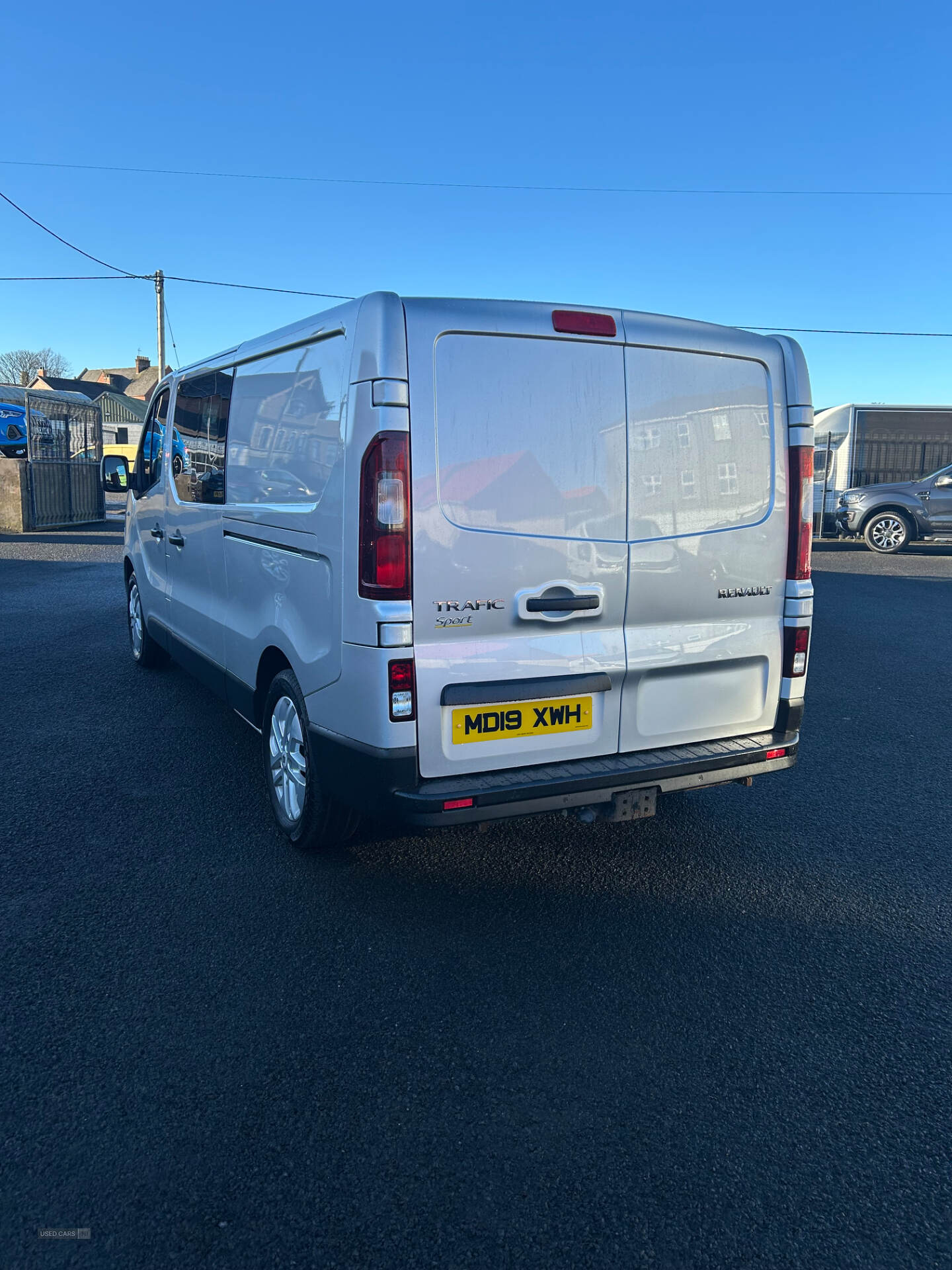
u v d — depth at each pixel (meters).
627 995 3.05
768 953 3.34
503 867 4.01
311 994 3.01
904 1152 2.38
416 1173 2.27
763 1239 2.10
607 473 3.42
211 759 5.25
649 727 3.68
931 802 4.89
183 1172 2.25
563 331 3.30
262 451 4.12
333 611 3.37
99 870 3.86
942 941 3.44
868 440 20.19
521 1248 2.06
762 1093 2.59
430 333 3.11
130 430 48.94
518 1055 2.73
